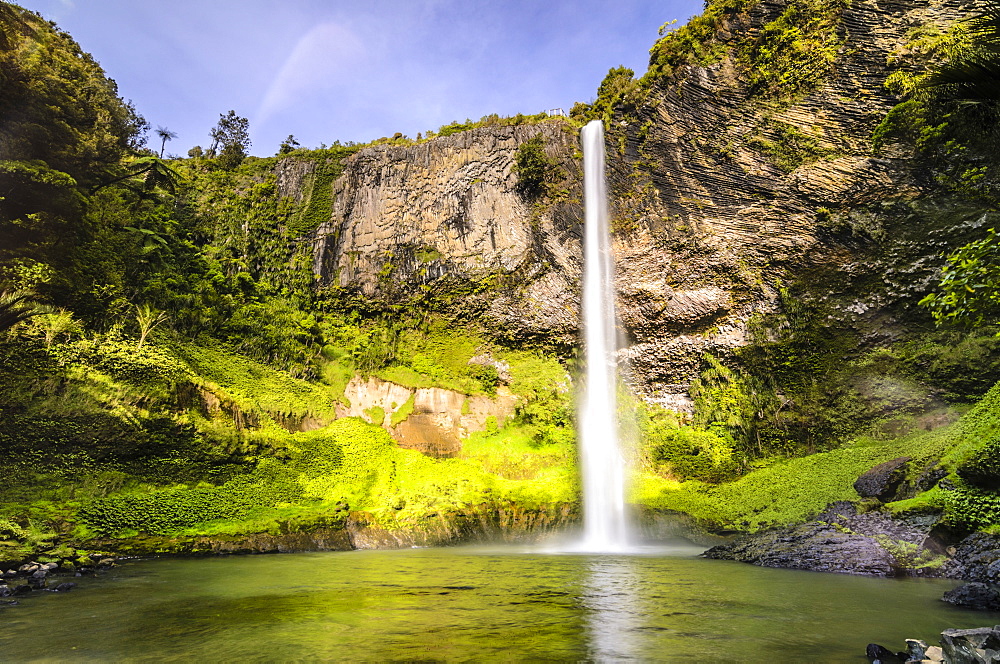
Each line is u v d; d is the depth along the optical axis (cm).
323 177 3447
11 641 573
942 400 2050
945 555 1080
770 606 764
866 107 2478
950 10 2447
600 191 2969
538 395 2778
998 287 693
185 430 1844
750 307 2572
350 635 595
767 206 2591
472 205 3178
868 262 2362
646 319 2764
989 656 418
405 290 3128
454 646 547
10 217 1950
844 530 1301
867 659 498
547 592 886
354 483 2100
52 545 1218
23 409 1547
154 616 699
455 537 1873
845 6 2634
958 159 2184
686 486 2238
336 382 2702
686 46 2923
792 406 2383
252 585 958
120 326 2102
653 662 488
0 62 1909
